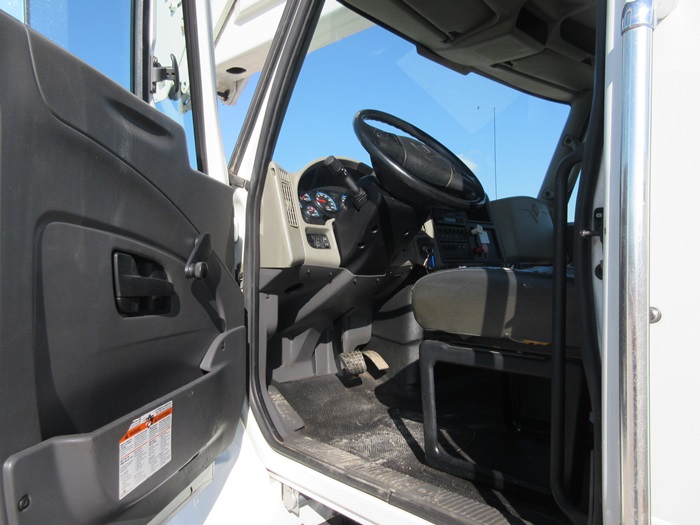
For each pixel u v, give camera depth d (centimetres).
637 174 61
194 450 101
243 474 124
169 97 127
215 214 119
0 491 60
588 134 77
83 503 72
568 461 99
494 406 188
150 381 92
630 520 62
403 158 149
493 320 114
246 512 119
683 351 66
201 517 108
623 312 62
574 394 100
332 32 191
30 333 65
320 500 114
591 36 181
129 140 86
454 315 122
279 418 140
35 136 66
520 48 183
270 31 195
